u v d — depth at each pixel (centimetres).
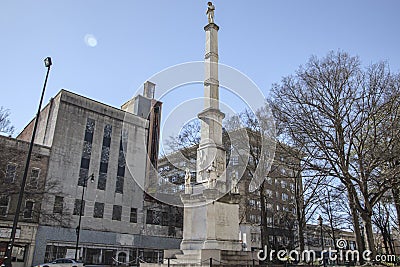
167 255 1627
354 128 2184
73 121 4084
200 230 1531
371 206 2153
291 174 3253
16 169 3459
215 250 1417
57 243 3541
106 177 4159
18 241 3294
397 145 2066
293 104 2352
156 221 4356
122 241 3997
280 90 2403
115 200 4131
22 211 3384
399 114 2134
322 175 2233
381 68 2245
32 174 3616
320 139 2219
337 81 2262
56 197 3700
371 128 2212
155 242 4241
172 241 4378
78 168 3975
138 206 4269
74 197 3844
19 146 3562
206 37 2033
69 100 4116
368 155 2192
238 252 1507
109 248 3891
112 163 4256
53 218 3353
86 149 4103
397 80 2202
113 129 4391
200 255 1416
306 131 2198
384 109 2153
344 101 2231
